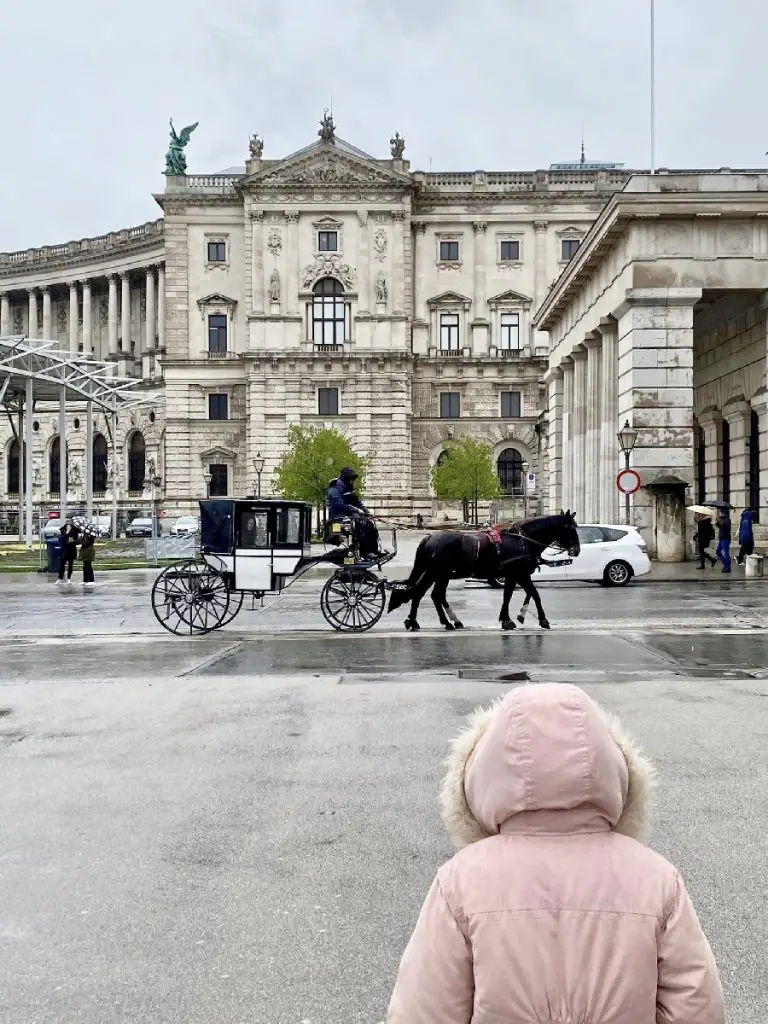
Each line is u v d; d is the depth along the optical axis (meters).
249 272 86.75
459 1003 2.63
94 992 5.02
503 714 2.81
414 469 89.44
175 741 10.26
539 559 19.80
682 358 36.81
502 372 89.19
